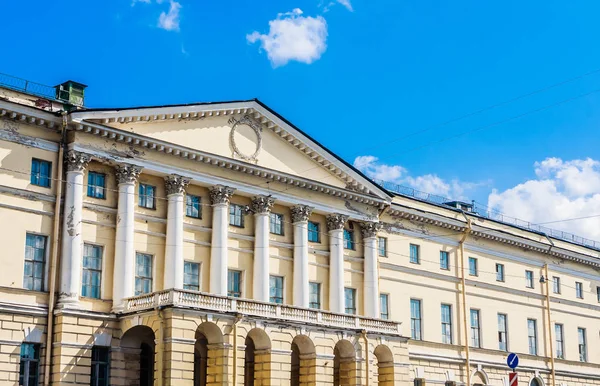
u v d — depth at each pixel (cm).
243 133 4175
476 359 5244
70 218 3553
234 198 4178
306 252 4347
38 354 3438
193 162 3966
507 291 5612
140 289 3762
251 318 3672
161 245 3856
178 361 3391
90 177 3700
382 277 4838
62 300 3488
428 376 4928
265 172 4181
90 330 3528
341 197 4566
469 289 5356
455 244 5341
